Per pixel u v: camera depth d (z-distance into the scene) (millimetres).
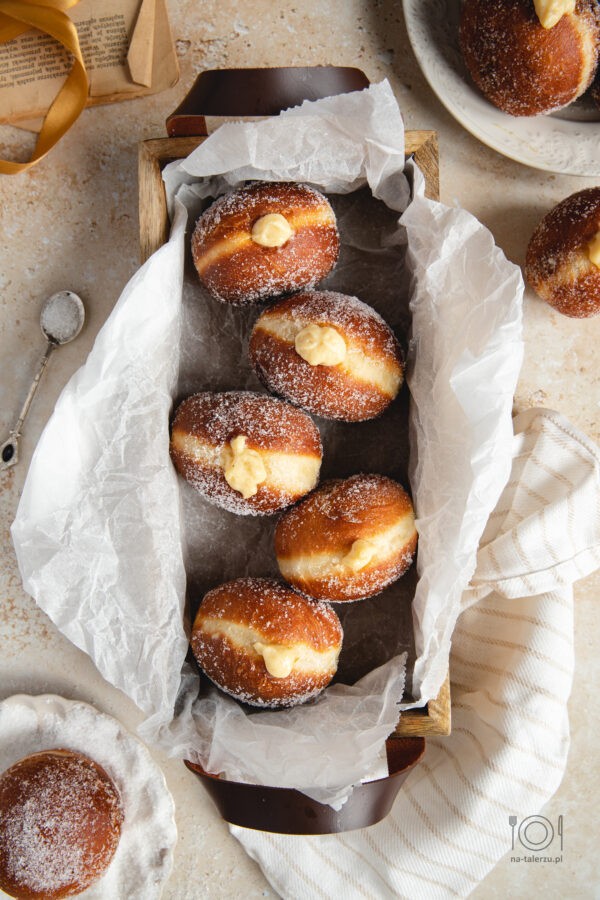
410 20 680
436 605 614
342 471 671
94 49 697
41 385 725
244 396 618
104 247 723
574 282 658
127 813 712
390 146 621
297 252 610
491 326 614
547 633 707
